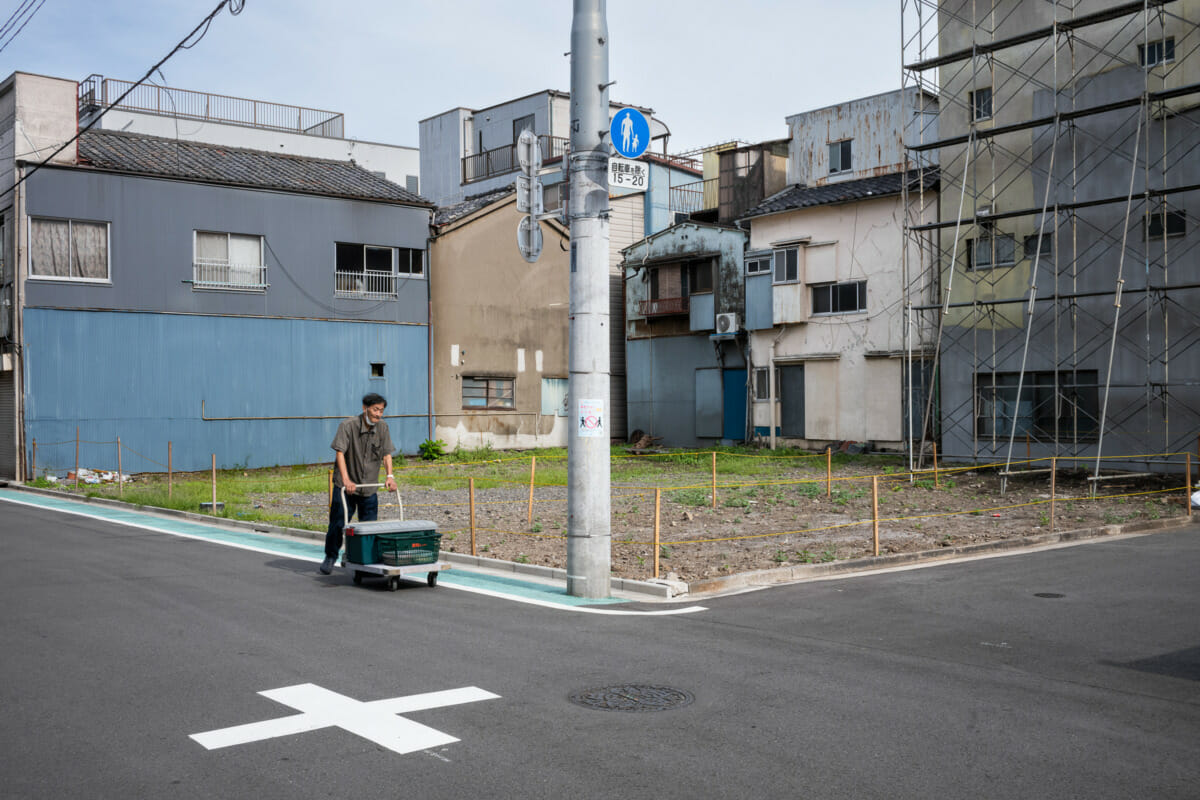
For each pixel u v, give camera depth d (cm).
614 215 3762
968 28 2459
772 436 3098
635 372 3609
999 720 509
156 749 463
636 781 422
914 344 2697
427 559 931
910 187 2711
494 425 3297
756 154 3528
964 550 1159
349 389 2952
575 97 920
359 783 420
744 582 962
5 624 747
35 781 422
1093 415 2212
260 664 623
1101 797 406
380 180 3177
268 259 2800
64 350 2455
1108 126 2191
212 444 2681
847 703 538
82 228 2497
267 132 4219
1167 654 659
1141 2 2023
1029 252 2342
